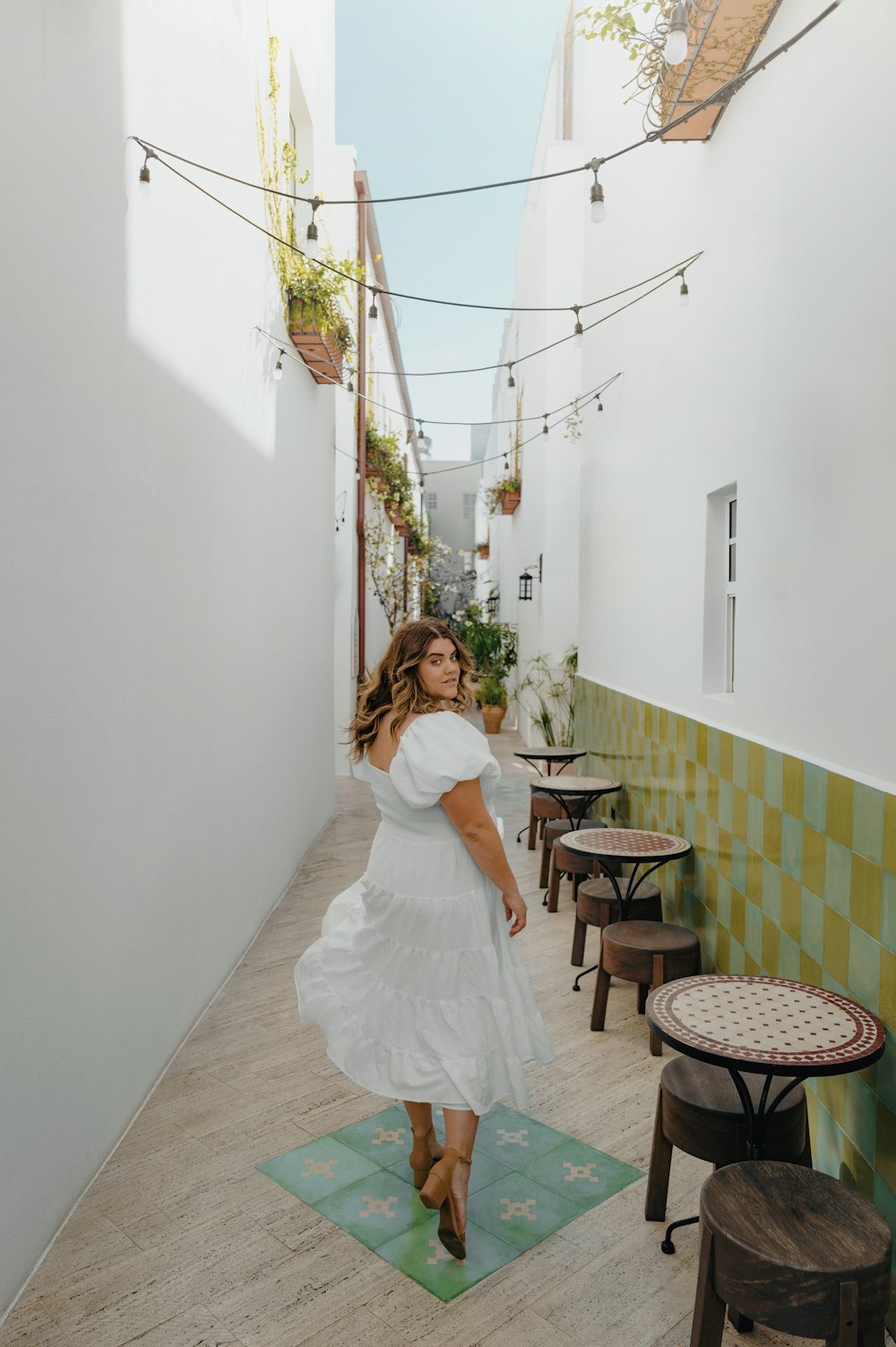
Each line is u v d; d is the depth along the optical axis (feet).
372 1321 7.37
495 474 68.39
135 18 10.27
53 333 8.13
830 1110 8.89
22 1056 7.63
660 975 12.19
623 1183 9.29
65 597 8.42
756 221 11.51
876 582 8.29
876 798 8.05
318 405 23.68
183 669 12.28
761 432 11.45
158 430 11.18
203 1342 7.14
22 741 7.57
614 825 21.16
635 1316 7.43
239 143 15.21
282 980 14.73
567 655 35.09
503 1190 9.16
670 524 16.38
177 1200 8.96
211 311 13.58
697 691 14.83
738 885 12.21
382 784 8.61
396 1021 8.48
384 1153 9.84
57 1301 7.57
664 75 12.15
